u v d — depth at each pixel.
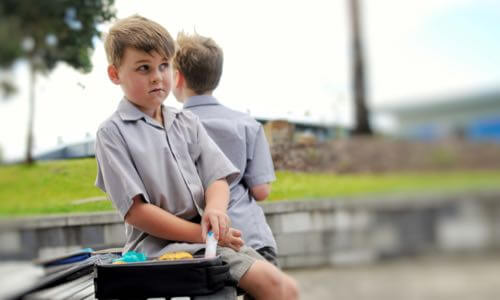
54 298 1.12
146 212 1.35
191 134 1.52
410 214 7.55
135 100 1.43
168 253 1.30
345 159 8.39
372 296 4.61
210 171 1.49
